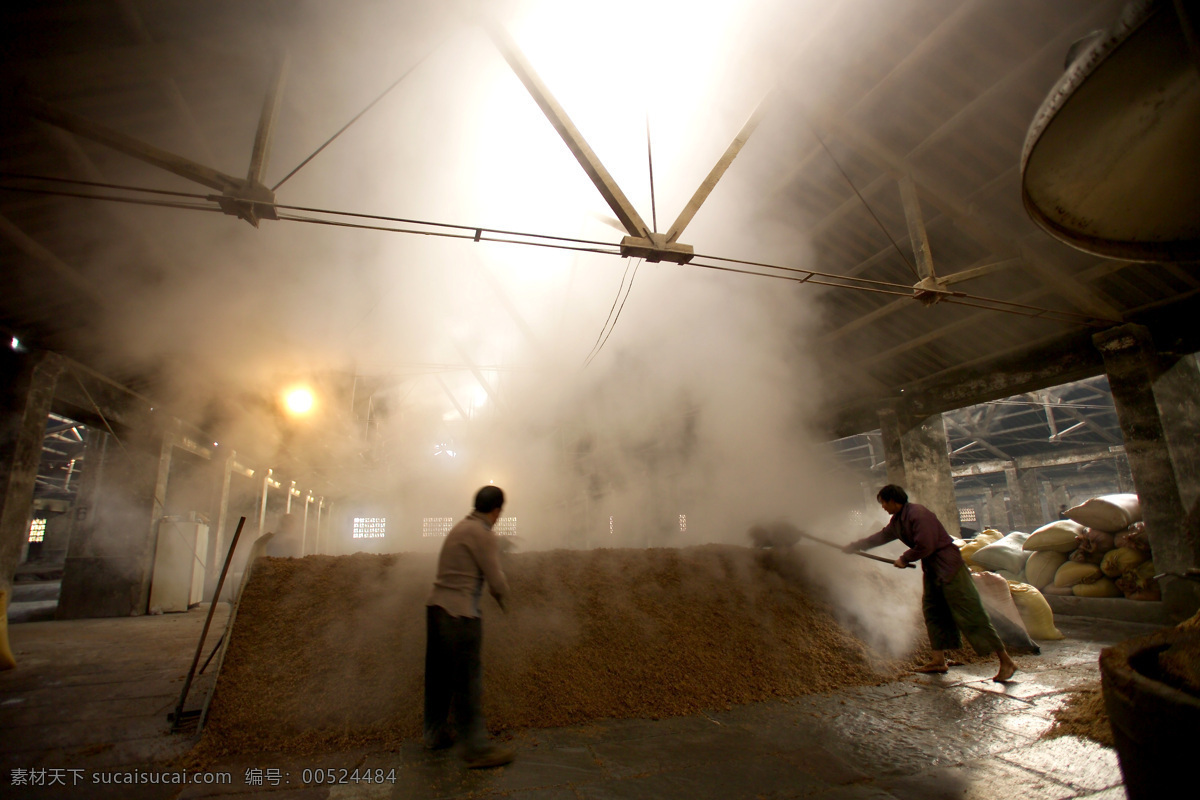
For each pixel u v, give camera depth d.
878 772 2.37
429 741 2.68
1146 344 5.74
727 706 3.26
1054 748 2.54
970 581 3.81
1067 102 1.16
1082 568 6.37
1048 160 1.33
